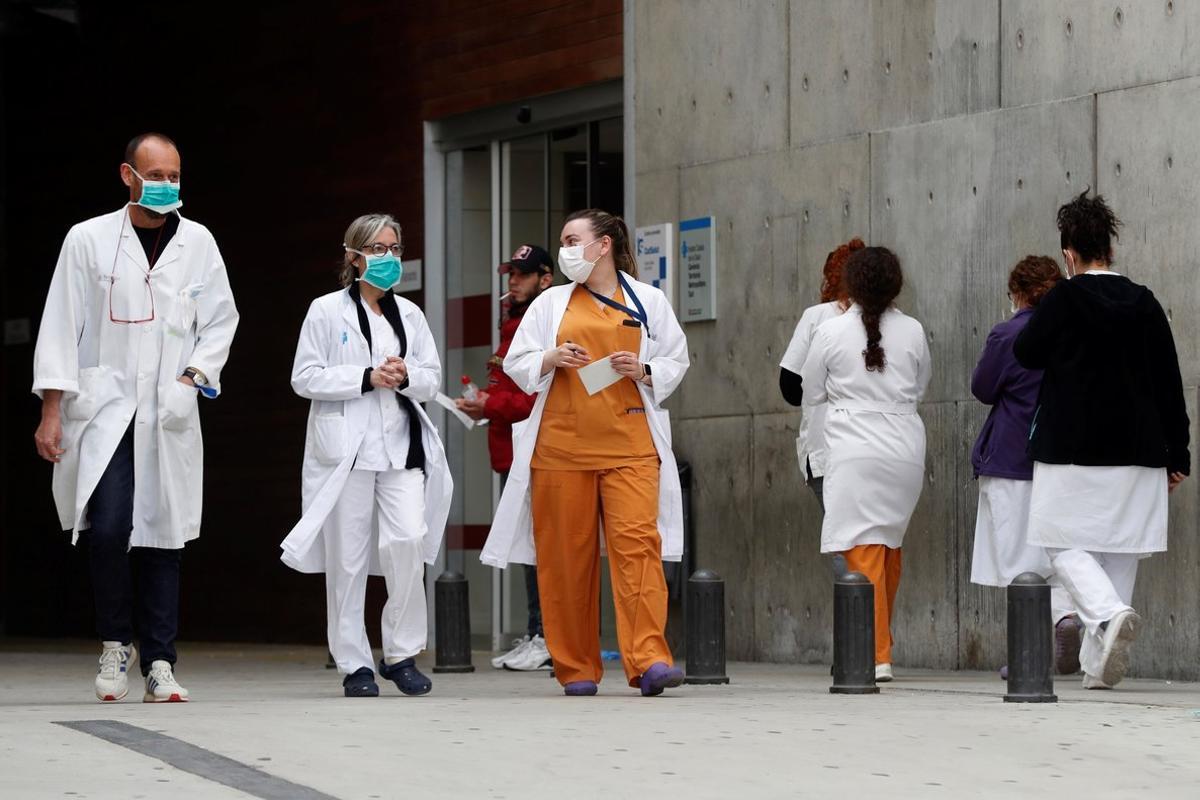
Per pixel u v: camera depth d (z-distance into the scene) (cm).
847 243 4016
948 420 3988
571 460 2948
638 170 4691
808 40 4306
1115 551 3138
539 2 4991
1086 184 3750
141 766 2017
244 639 5975
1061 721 2511
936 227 4028
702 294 4525
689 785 1928
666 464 2970
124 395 2877
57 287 2870
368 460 3059
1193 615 3509
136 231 2914
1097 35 3741
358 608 3098
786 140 4347
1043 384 3189
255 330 5925
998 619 3888
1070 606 3284
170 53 6225
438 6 5278
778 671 4056
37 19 6719
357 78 5541
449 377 5300
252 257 5925
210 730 2323
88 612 6656
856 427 3462
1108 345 3141
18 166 6888
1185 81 3591
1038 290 3434
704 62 4538
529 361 2939
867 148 4172
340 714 2577
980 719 2534
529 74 5012
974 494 3938
